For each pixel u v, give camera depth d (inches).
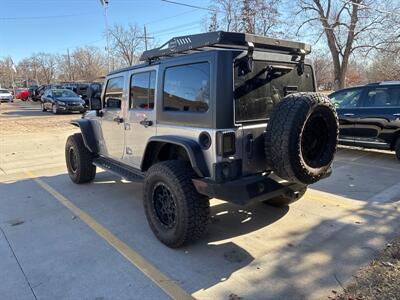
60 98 901.8
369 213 187.5
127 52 2294.5
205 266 137.5
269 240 158.6
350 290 118.7
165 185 147.9
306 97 131.6
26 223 181.8
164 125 160.2
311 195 218.2
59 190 239.0
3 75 4392.2
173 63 151.7
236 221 179.5
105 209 200.8
